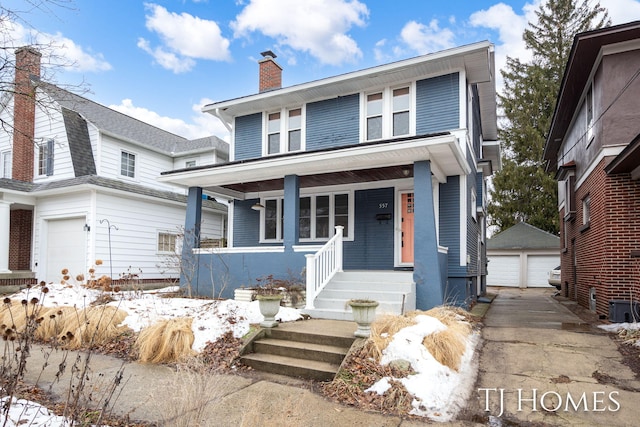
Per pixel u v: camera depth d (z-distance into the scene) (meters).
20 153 14.43
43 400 4.25
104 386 4.60
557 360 5.38
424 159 8.31
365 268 10.94
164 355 5.70
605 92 8.41
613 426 3.73
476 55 9.73
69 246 13.09
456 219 9.91
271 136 12.77
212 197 15.50
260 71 14.70
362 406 4.16
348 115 11.48
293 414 3.88
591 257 9.78
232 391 4.59
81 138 14.57
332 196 11.64
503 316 9.02
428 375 4.55
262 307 6.31
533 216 26.78
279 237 12.44
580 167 11.44
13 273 12.77
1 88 5.57
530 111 28.53
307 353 5.54
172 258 13.94
